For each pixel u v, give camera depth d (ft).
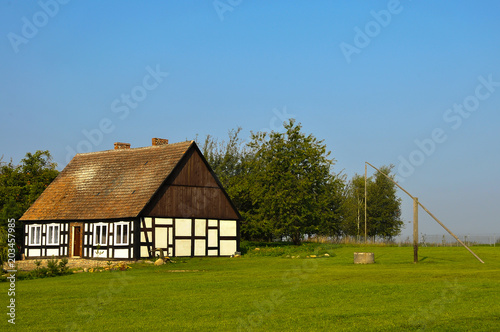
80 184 142.51
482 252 123.95
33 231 139.54
